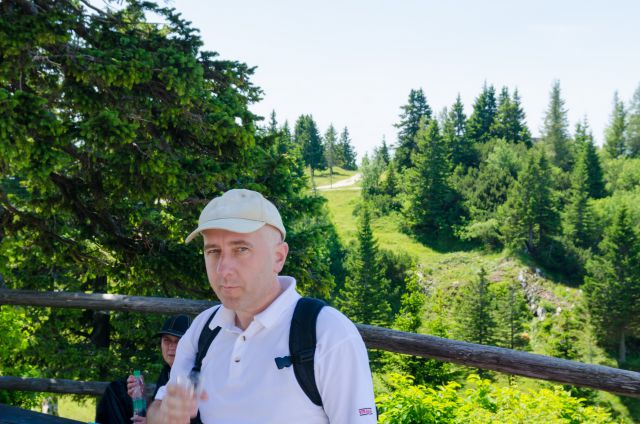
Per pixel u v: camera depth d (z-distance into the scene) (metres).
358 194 116.56
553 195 87.38
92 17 7.89
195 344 1.82
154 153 7.25
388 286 71.12
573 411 8.20
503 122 129.75
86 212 8.20
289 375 1.51
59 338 15.77
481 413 7.90
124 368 15.99
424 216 88.50
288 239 9.40
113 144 7.00
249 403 1.53
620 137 138.25
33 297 4.86
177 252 8.46
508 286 71.06
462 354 3.49
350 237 90.06
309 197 9.78
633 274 58.09
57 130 6.38
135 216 8.42
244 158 8.63
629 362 56.91
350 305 54.59
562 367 3.23
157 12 8.88
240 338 1.59
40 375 15.23
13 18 6.66
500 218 82.38
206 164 8.02
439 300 67.19
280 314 1.57
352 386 1.48
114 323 16.27
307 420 1.51
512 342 59.06
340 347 1.50
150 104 7.61
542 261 76.75
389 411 7.84
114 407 3.15
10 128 6.04
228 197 1.61
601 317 58.19
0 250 8.70
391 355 33.16
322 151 155.50
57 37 6.71
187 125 7.91
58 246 8.50
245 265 1.58
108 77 6.83
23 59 6.79
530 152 100.44
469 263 79.19
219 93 9.07
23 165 6.34
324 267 9.97
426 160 90.75
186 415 1.48
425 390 8.37
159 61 7.56
